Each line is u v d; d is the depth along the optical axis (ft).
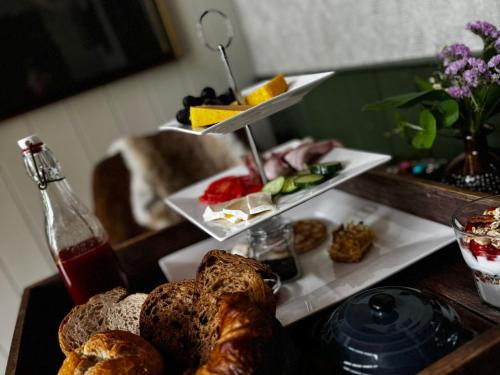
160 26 5.56
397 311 1.70
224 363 1.44
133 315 2.23
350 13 4.11
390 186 2.93
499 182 2.52
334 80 4.67
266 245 2.64
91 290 2.72
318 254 2.85
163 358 1.94
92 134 5.62
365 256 2.62
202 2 5.83
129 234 5.21
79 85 5.35
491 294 1.87
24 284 5.60
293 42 5.17
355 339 1.67
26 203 5.43
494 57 2.12
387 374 1.58
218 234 2.37
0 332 5.57
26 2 4.95
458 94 2.29
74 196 2.82
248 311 1.56
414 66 3.56
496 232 1.72
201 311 1.87
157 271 3.27
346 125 4.83
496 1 2.76
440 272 2.29
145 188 5.29
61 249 2.67
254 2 5.56
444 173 2.79
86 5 5.19
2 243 5.40
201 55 5.95
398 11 3.59
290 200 2.46
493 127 2.53
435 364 1.48
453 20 3.14
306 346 2.05
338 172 2.67
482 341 1.52
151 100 5.82
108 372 1.56
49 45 5.13
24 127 5.29
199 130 2.35
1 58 4.98
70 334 2.19
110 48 5.39
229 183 2.98
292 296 2.47
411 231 2.67
